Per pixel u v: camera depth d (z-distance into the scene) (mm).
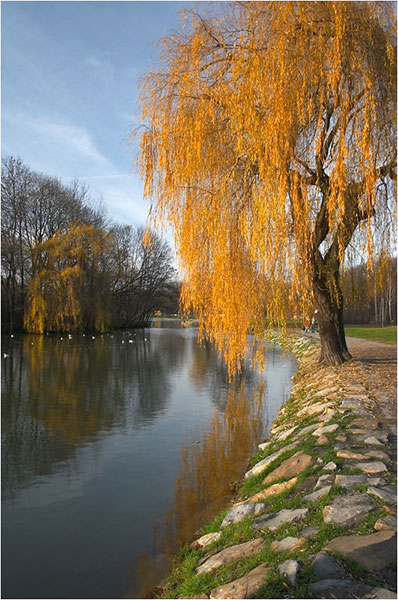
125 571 4520
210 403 12531
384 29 8742
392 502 3965
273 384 15562
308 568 3115
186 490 6531
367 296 12469
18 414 11281
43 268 36500
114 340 35250
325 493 4359
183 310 9539
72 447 8672
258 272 8711
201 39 8719
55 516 5824
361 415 7062
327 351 13352
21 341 31688
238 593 3139
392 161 8945
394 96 8391
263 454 7340
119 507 6059
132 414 11250
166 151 8820
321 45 7742
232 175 8367
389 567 3020
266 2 8156
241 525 4508
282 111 7547
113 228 49625
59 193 44719
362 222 9273
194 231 8859
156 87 9195
